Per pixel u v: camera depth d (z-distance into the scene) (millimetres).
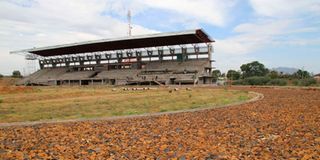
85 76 93562
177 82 77875
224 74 113250
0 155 7801
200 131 11078
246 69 119562
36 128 12500
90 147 8766
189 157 7457
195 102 24547
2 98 32406
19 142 9695
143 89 52875
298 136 9719
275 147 8266
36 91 47812
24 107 22359
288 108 17875
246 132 10648
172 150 8242
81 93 41906
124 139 9961
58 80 97125
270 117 14195
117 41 82125
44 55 107875
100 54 98938
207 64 82375
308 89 42906
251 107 18984
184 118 14891
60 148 8617
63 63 109875
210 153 7758
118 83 85938
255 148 8148
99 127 12531
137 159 7359
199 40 80188
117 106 22406
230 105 20859
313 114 14844
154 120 14438
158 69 84688
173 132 11086
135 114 17266
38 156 7742
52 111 19578
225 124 12594
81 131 11594
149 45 87438
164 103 24250
